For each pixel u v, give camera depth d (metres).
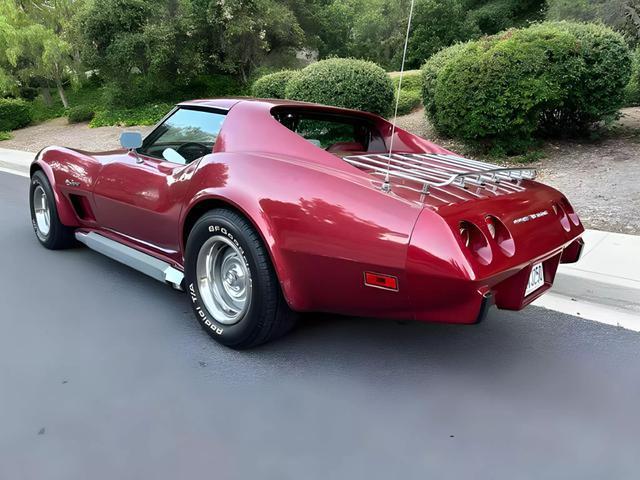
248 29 18.56
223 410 2.49
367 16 32.47
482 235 2.38
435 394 2.64
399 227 2.36
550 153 8.05
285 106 3.28
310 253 2.58
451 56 8.89
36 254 4.81
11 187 8.52
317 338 3.21
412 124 10.84
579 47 7.36
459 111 7.80
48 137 16.77
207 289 3.12
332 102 8.58
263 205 2.72
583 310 3.72
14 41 19.31
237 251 2.87
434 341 3.20
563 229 3.02
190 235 3.08
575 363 2.97
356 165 2.86
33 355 2.98
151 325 3.37
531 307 3.77
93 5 17.58
